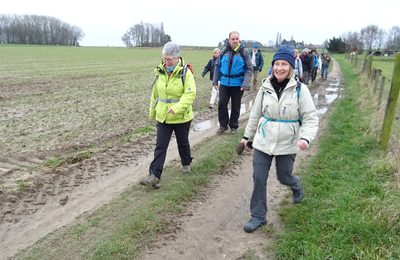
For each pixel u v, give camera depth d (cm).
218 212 499
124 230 435
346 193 518
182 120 554
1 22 11869
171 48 518
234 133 870
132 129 915
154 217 468
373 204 472
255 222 450
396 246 390
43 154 700
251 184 593
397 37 9194
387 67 3002
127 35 13200
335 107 1240
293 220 460
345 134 863
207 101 1341
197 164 649
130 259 391
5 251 402
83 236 429
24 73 2267
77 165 645
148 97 1427
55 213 485
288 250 397
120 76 2291
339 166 648
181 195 532
